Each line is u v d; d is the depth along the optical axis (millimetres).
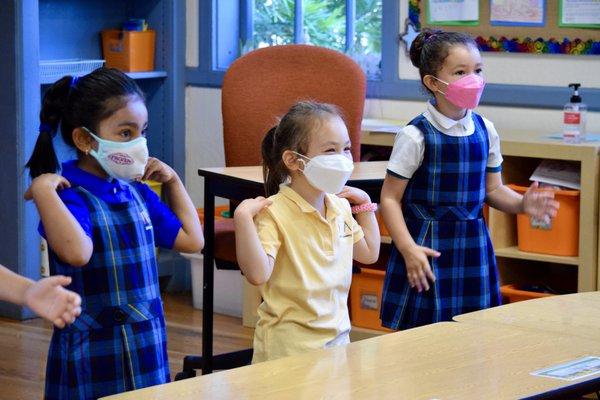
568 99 4430
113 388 2561
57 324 1867
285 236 2658
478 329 2287
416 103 4855
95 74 2652
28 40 4711
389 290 3396
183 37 5570
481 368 1992
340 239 2730
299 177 2740
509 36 4539
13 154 4754
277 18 5473
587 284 3998
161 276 5555
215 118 5551
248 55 4270
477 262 3303
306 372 1958
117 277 2584
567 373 1966
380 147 4688
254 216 2684
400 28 4859
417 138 3238
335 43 5266
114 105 2588
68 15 5359
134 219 2635
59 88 2650
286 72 4211
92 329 2553
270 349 2676
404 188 3279
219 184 3564
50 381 2592
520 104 4551
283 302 2666
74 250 2463
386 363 2021
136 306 2604
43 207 2488
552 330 2299
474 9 4609
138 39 5418
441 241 3264
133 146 2605
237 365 3836
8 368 4172
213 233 3676
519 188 4152
